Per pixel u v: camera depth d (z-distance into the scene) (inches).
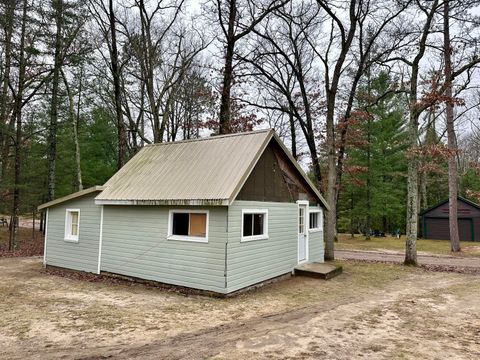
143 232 387.2
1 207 841.5
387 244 971.3
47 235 488.4
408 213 579.2
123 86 810.2
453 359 188.2
